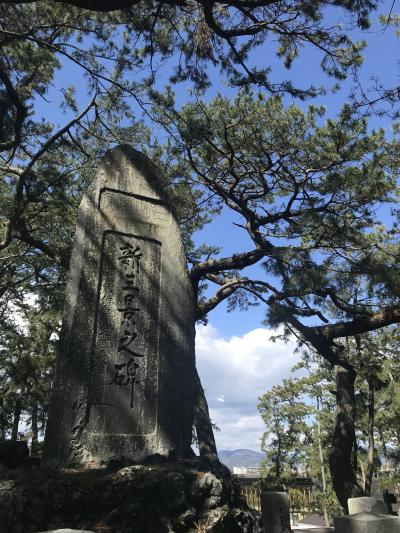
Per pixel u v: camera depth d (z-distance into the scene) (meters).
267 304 10.41
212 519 4.21
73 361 5.17
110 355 5.39
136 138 11.99
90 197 6.01
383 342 17.80
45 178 11.31
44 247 11.27
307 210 9.09
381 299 9.58
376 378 15.01
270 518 7.62
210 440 10.36
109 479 4.16
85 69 10.84
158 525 4.06
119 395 5.27
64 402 4.98
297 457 30.20
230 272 12.80
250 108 9.27
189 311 6.06
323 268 8.70
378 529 4.12
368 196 9.28
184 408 5.61
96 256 5.75
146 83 9.86
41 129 11.37
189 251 13.82
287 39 9.01
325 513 25.08
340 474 10.45
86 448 4.89
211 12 7.34
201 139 9.69
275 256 8.81
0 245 10.84
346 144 9.06
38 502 3.75
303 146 9.16
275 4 8.07
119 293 5.71
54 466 4.67
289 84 8.98
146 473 4.21
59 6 10.90
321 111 9.18
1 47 10.40
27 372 15.21
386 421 21.45
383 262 8.98
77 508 3.94
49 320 14.88
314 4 7.88
